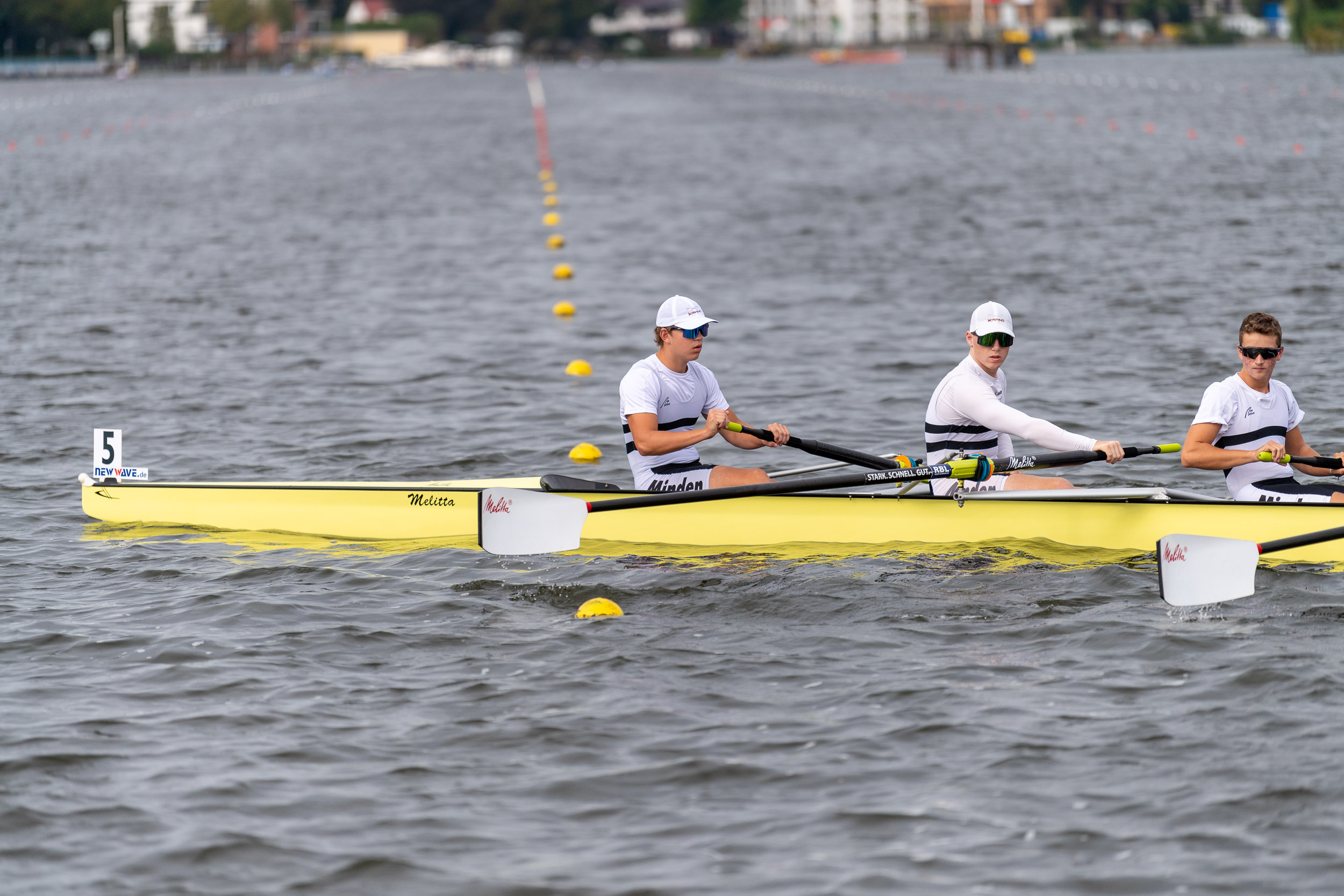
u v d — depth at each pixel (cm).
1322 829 1877
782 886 1777
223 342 5778
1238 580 2758
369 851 1872
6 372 5159
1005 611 2752
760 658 2527
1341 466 3111
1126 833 1884
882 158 14275
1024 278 7062
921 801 1984
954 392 3195
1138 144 14812
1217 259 7375
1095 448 3073
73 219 10188
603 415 4566
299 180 13262
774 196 11238
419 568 3112
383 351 5625
